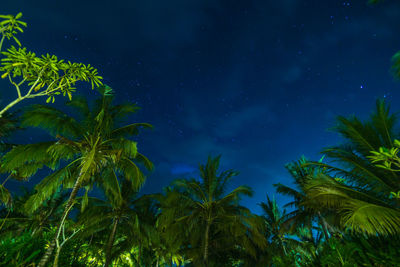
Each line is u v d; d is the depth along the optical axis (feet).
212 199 47.52
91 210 44.86
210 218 45.52
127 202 48.88
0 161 30.01
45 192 30.73
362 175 23.04
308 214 45.09
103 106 34.09
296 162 49.70
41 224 53.11
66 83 12.66
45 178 31.96
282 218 50.08
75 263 18.19
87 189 33.12
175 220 43.55
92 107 35.14
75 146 31.22
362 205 18.13
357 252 15.90
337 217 31.32
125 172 35.94
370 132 23.59
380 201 21.12
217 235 49.88
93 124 33.71
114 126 36.42
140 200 50.29
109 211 47.93
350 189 22.06
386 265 13.80
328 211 33.42
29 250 10.69
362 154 24.08
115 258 51.01
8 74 11.02
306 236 51.13
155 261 63.67
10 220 47.70
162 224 41.78
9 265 8.70
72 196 27.50
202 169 50.16
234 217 42.80
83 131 33.50
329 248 18.06
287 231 46.70
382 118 23.18
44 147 33.65
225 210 46.85
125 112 36.68
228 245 49.42
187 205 46.01
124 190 48.98
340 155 24.03
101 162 32.37
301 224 45.96
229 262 56.49
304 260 20.74
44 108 31.42
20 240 10.70
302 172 47.93
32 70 11.77
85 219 42.45
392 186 21.48
